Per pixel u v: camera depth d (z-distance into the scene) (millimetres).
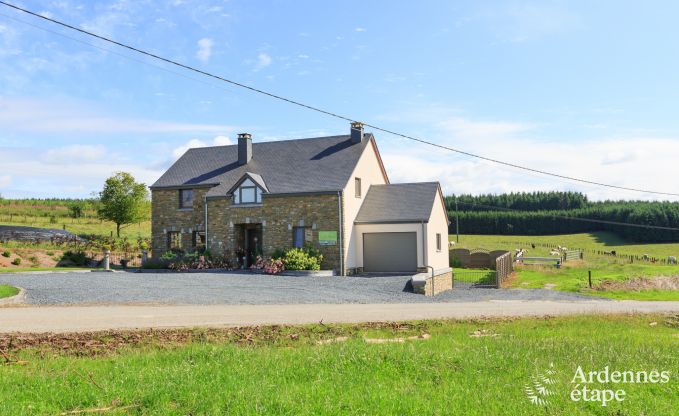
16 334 12594
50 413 7293
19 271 31562
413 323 15031
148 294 21266
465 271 40844
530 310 18969
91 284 23922
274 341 12164
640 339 12555
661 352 10922
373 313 17359
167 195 37750
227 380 8617
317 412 7375
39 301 19172
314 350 10734
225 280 26969
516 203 114312
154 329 13422
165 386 8250
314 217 32938
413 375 9141
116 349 11203
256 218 34125
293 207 33406
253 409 7367
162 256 35969
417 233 33219
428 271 32531
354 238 34000
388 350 10461
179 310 17453
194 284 24938
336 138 38125
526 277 37469
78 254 38250
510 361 9984
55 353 10766
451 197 113375
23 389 8188
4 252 36125
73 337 12305
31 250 38750
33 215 62812
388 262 33719
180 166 39750
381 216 34094
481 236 91500
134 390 8094
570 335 13164
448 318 16266
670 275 36094
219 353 10359
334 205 32594
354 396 7941
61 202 73000
